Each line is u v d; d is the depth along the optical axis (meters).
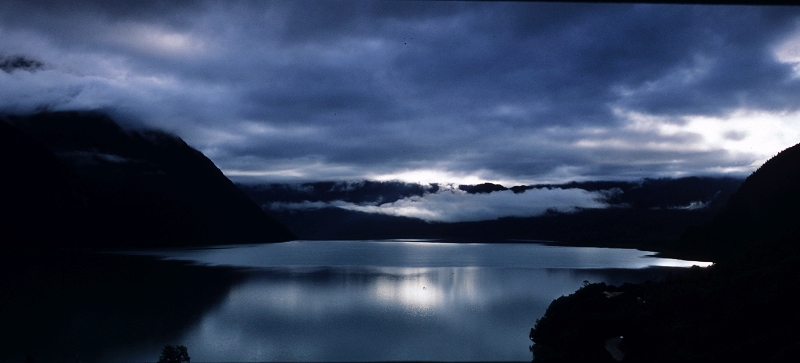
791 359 23.91
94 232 191.50
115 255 165.50
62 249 172.38
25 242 162.62
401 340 57.34
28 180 176.62
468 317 69.00
